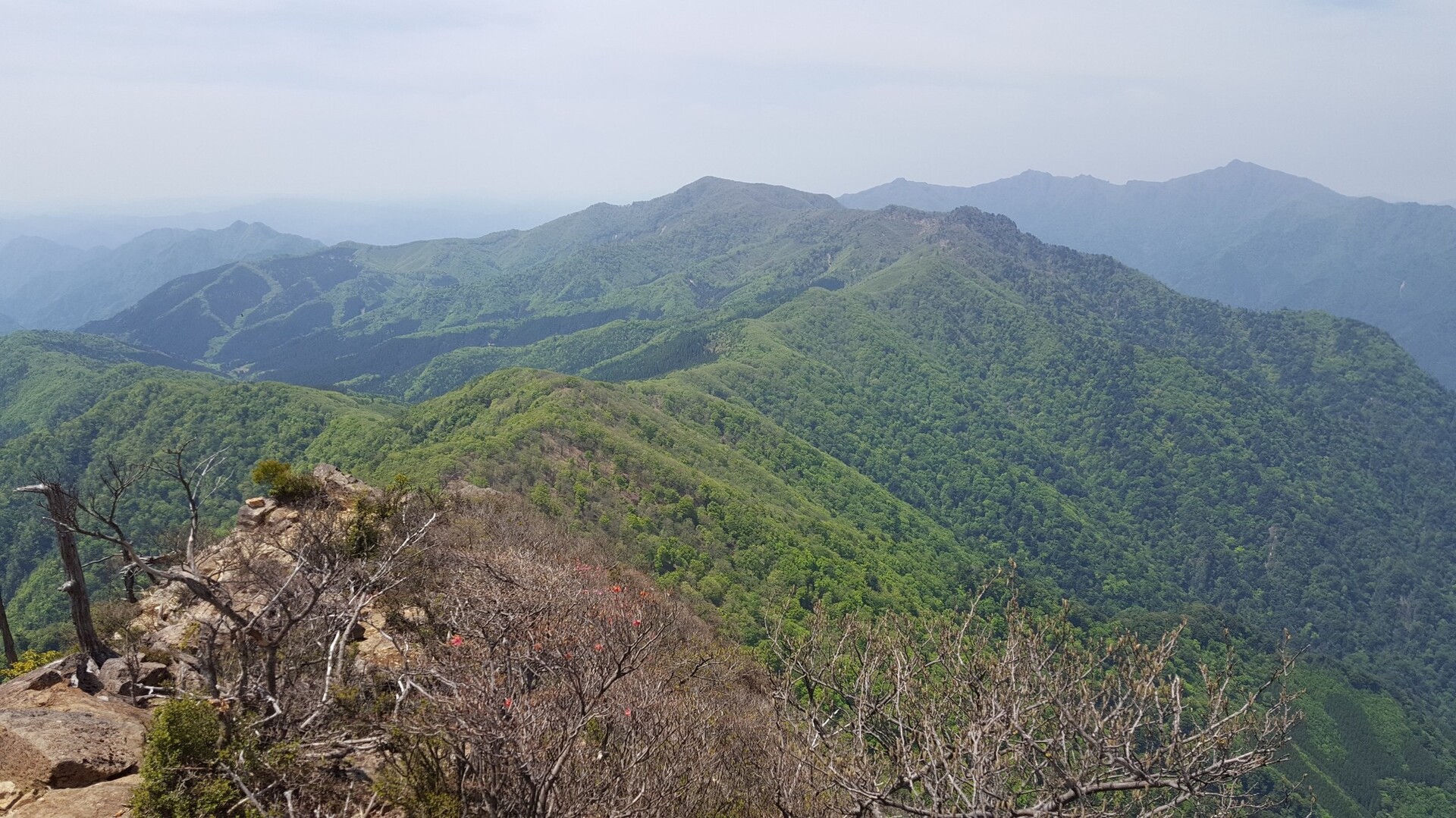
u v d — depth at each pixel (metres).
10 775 6.69
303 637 8.94
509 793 6.52
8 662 12.22
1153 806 5.16
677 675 13.21
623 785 7.32
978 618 6.89
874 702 6.84
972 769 5.32
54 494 9.38
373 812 6.81
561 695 8.18
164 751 6.43
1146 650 5.52
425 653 9.91
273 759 6.71
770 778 8.16
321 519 13.57
